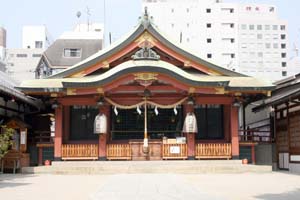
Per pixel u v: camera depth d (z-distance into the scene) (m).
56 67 49.16
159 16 89.50
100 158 24.23
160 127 26.91
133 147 24.70
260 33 92.94
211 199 11.80
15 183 17.30
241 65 91.12
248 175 21.14
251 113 33.38
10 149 23.25
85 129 26.89
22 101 26.19
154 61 23.75
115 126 26.83
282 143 26.20
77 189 14.82
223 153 24.47
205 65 25.17
